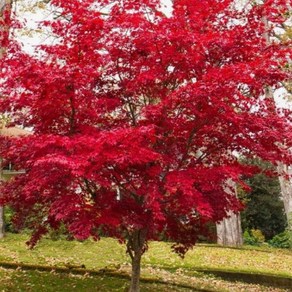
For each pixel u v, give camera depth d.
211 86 5.66
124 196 6.98
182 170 6.54
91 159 5.54
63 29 6.64
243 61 6.74
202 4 6.70
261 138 6.66
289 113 6.96
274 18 7.20
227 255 15.60
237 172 6.39
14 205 7.38
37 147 5.93
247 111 6.51
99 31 6.46
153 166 6.42
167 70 6.77
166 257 13.98
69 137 6.27
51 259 12.02
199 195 6.17
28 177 6.58
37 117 6.78
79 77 5.86
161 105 6.09
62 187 6.29
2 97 6.36
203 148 7.37
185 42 6.29
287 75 6.39
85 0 6.56
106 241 15.02
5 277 8.82
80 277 9.51
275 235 24.91
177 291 9.31
